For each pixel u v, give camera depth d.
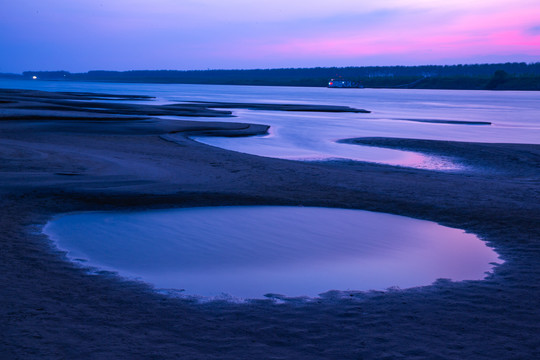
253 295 6.86
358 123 43.88
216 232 10.30
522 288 7.23
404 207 12.91
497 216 12.03
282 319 5.87
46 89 139.50
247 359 4.74
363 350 5.02
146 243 9.37
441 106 82.19
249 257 8.74
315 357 4.84
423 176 18.50
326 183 16.05
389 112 63.12
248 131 32.94
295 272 7.98
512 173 20.80
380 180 16.92
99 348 4.84
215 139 29.19
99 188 13.82
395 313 6.14
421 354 4.95
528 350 5.09
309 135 33.28
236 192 14.20
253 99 98.88
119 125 29.88
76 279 7.15
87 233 9.84
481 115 58.84
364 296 6.86
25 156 18.41
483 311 6.25
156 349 4.88
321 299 6.71
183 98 94.50
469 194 14.86
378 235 10.34
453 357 4.89
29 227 9.96
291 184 15.71
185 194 13.66
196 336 5.27
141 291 6.80
